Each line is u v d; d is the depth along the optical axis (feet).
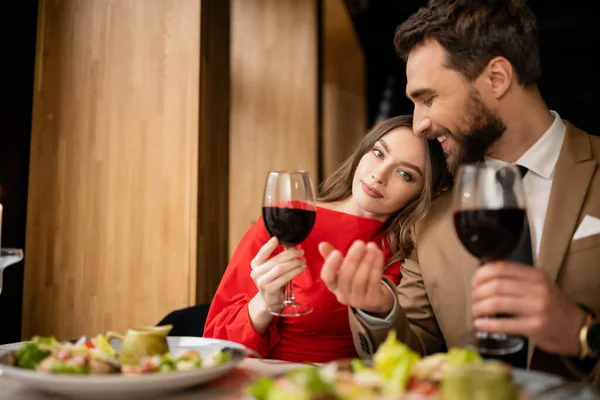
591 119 28.27
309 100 16.11
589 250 4.58
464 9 4.65
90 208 9.87
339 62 23.08
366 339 4.15
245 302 5.72
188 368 3.21
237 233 16.02
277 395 2.43
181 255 9.60
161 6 9.79
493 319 3.35
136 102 9.82
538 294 3.30
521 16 4.66
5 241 9.32
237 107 16.30
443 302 5.16
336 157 22.59
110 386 2.86
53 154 9.98
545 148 4.94
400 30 4.98
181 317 6.49
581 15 25.63
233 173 16.22
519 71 4.72
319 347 5.96
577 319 3.46
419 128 5.02
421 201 5.85
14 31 9.36
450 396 2.43
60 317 9.86
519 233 3.30
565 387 2.87
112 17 9.93
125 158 9.82
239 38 16.38
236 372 3.61
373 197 5.91
